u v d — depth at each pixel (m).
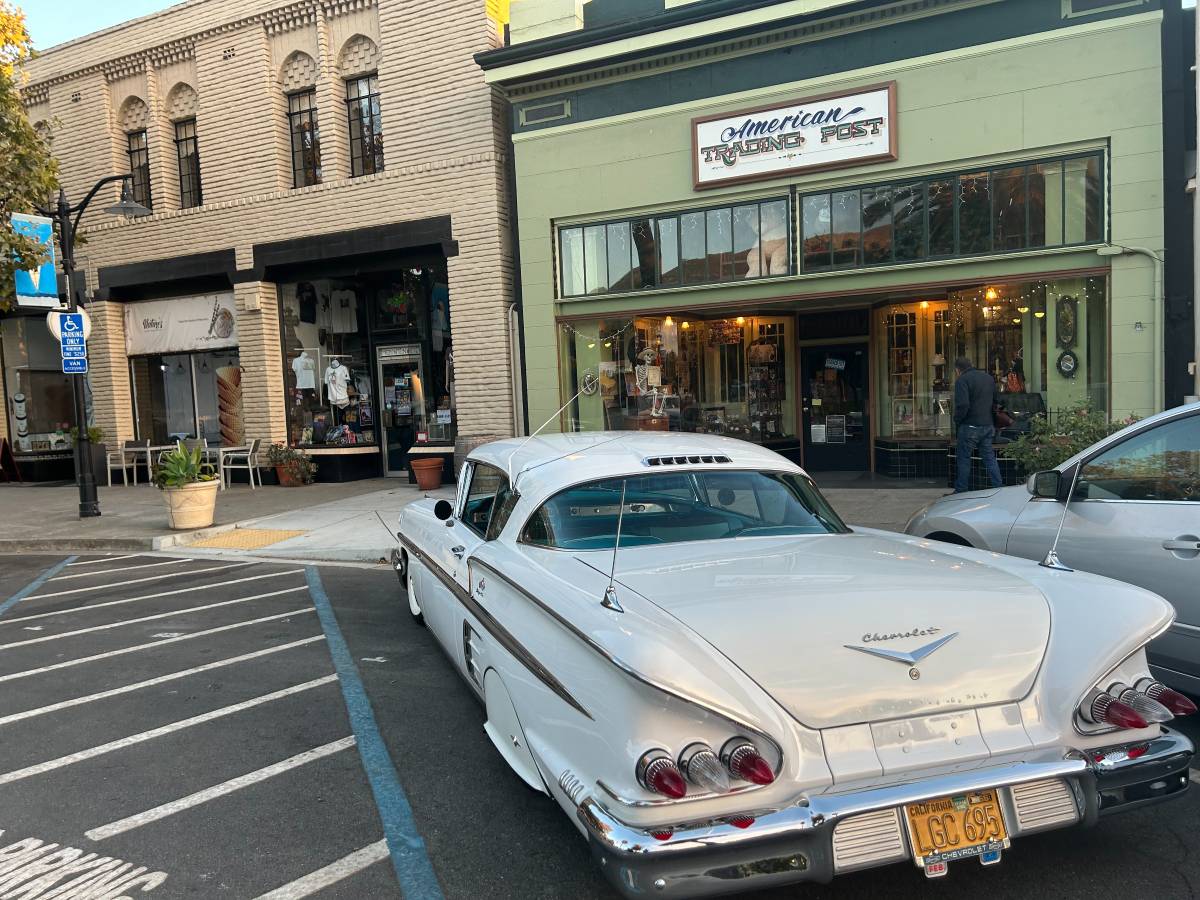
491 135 13.44
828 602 2.78
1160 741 2.82
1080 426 8.38
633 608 2.76
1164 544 4.13
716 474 3.93
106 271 17.31
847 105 10.65
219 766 4.19
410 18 13.94
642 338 12.45
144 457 18.05
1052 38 9.71
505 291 13.62
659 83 11.78
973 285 10.48
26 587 9.07
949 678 2.65
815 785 2.46
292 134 15.66
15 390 20.36
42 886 3.16
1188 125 9.30
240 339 16.11
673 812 2.35
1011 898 2.91
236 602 7.78
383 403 16.08
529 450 4.40
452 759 4.20
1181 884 2.96
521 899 3.01
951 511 5.41
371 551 9.70
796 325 13.59
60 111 17.64
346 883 3.14
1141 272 9.53
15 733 4.72
